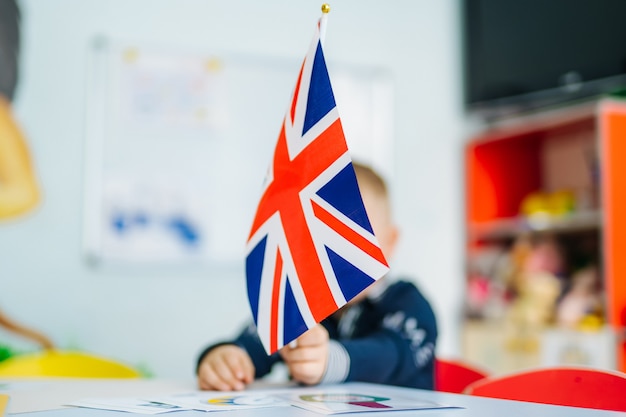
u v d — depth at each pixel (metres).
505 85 2.71
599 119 2.23
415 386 1.14
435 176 2.83
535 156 2.87
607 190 2.21
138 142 2.45
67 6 2.41
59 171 2.36
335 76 2.70
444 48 2.89
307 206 0.82
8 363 1.39
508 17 2.73
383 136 2.73
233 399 0.77
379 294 1.29
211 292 2.49
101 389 0.97
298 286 0.81
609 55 2.42
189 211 2.48
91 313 2.36
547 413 0.65
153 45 2.49
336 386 0.96
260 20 2.63
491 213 2.78
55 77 2.38
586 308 2.32
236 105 2.56
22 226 2.30
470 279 2.75
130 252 2.41
